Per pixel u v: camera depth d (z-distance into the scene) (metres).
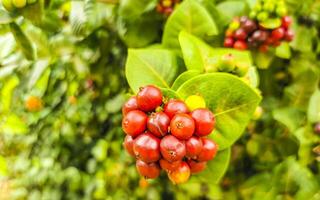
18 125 0.24
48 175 0.25
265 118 0.21
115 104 0.23
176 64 0.15
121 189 0.25
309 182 0.20
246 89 0.13
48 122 0.25
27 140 0.26
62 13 0.19
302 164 0.19
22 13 0.16
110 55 0.21
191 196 0.24
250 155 0.22
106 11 0.20
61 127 0.25
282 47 0.19
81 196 0.26
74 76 0.22
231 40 0.17
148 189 0.25
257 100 0.13
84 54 0.21
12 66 0.20
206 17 0.16
